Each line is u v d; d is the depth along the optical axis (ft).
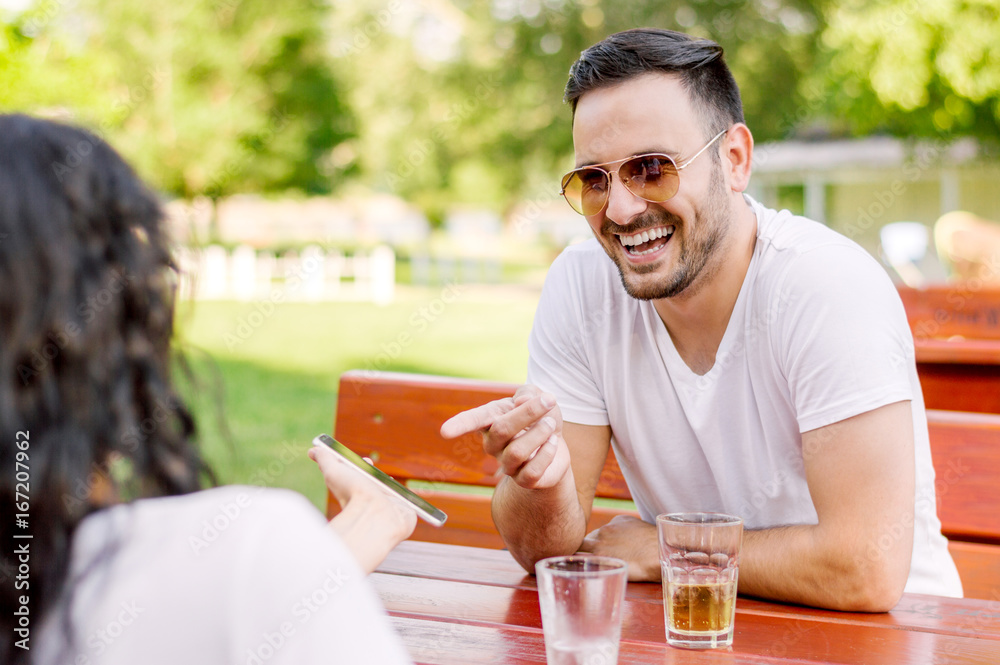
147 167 48.55
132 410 2.51
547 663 3.46
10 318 2.35
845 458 4.73
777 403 5.31
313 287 50.60
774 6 49.83
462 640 3.92
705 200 5.27
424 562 5.27
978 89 36.09
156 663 2.37
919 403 5.36
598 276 5.82
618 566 3.43
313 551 2.43
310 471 13.83
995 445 6.03
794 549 4.65
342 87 63.72
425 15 64.49
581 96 5.40
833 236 5.31
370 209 76.69
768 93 49.32
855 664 3.67
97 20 50.47
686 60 5.23
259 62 58.90
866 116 40.04
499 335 34.71
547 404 4.60
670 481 5.86
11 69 27.09
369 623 2.44
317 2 61.00
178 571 2.39
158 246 2.61
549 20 56.44
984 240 19.70
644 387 5.71
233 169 56.49
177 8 51.67
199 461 2.68
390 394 7.24
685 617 3.85
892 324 4.90
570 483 5.18
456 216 78.69
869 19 37.22
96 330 2.44
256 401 21.24
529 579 4.93
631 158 5.20
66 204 2.44
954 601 4.65
